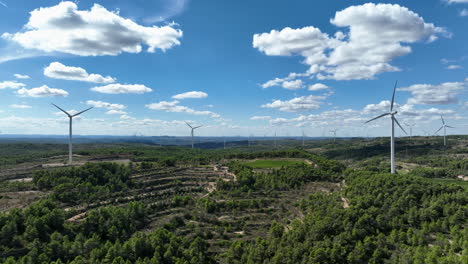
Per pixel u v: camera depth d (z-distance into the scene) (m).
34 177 173.62
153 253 103.56
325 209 123.94
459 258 80.88
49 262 94.50
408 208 116.88
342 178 188.12
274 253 100.38
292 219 136.75
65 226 117.12
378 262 88.75
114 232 117.88
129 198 166.88
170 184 197.12
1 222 104.81
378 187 134.62
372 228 104.69
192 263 100.25
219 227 134.25
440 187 127.88
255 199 163.50
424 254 85.44
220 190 181.62
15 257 95.94
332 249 91.62
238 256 107.19
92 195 161.12
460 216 107.62
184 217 146.62
